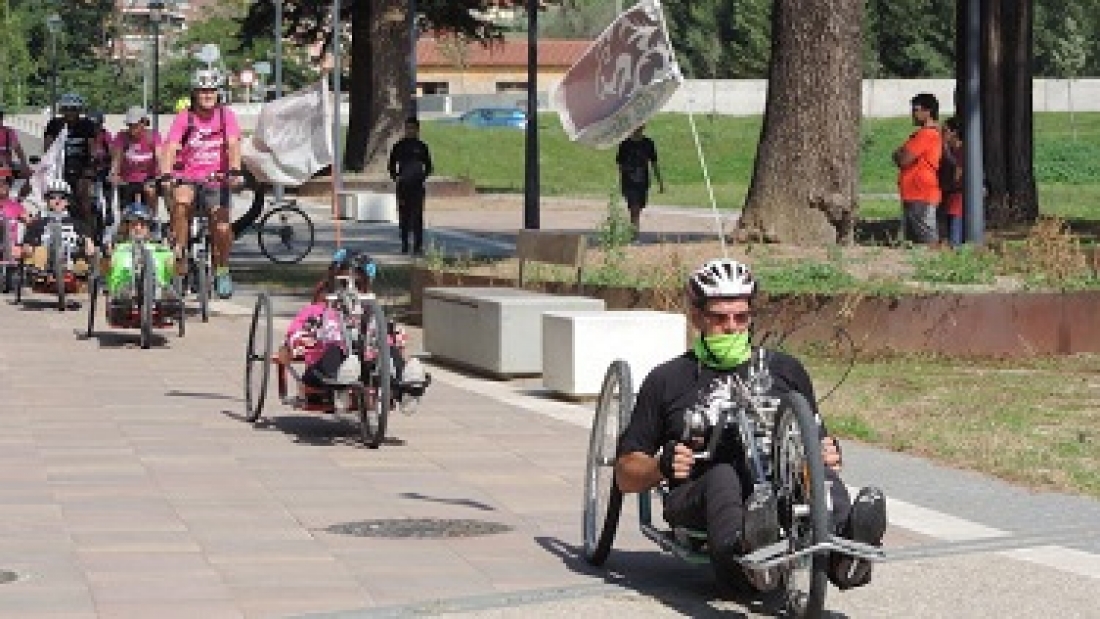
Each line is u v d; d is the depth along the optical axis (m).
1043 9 137.12
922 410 19.27
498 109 118.62
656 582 11.46
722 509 10.39
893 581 11.48
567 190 81.00
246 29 85.06
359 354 16.75
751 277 11.00
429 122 113.38
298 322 17.08
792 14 29.03
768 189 29.20
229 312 28.47
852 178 29.05
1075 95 118.75
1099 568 11.89
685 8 142.62
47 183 30.09
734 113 119.88
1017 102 39.12
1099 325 24.05
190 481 14.78
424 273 27.73
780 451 10.26
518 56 165.75
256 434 17.28
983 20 38.84
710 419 10.75
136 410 18.73
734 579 10.98
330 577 11.51
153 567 11.73
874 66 129.25
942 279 24.75
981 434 17.67
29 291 32.12
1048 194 74.50
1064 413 19.14
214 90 26.53
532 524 13.27
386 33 70.81
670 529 11.46
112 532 12.77
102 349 24.12
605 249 27.45
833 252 26.03
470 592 11.15
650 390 11.01
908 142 29.45
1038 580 11.52
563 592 11.16
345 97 120.44
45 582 11.28
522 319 21.58
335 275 17.03
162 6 79.00
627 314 19.95
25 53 139.50
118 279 24.52
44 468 15.30
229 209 27.00
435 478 15.09
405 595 11.05
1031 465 15.92
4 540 12.47
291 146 29.59
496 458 16.09
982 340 23.64
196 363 22.72
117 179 29.45
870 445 17.14
